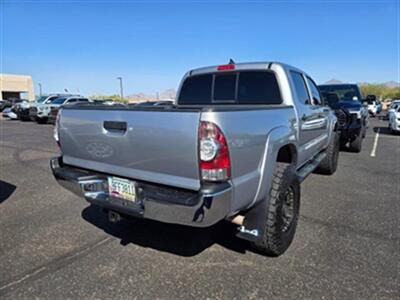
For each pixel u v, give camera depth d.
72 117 3.13
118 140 2.73
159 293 2.55
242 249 3.26
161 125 2.42
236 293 2.54
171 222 2.43
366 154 8.98
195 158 2.28
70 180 3.14
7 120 23.39
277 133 2.98
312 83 5.03
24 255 3.17
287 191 3.10
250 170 2.59
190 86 4.64
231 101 4.27
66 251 3.26
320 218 4.06
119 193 2.82
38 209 4.46
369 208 4.43
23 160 8.03
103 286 2.65
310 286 2.62
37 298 2.50
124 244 3.40
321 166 6.22
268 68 3.97
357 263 2.97
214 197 2.22
